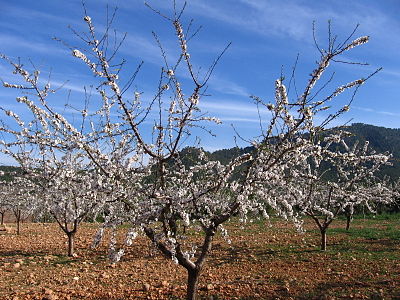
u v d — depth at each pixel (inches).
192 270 245.4
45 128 281.6
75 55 193.6
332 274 350.9
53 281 349.1
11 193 571.8
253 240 559.5
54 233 690.2
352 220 863.7
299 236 593.0
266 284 322.7
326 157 265.4
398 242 510.3
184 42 199.9
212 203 257.6
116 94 205.0
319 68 203.8
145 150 220.4
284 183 256.2
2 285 332.5
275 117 225.0
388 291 290.8
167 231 231.1
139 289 317.4
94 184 257.3
